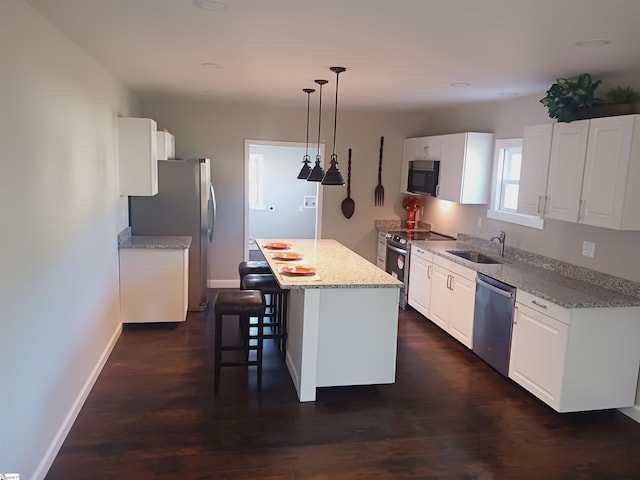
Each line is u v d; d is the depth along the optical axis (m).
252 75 4.13
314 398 3.57
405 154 6.79
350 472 2.73
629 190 3.11
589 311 3.23
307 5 2.26
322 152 6.66
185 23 2.61
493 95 4.71
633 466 2.90
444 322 4.93
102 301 3.99
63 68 2.91
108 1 2.28
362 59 3.35
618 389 3.39
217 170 6.40
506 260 4.75
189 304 5.53
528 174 4.05
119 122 4.62
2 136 2.07
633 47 2.75
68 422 3.03
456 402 3.61
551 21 2.35
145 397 3.52
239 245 6.61
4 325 2.09
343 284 3.49
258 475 2.68
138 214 5.31
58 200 2.83
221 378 3.87
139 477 2.62
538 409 3.54
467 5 2.18
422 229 6.86
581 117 3.58
